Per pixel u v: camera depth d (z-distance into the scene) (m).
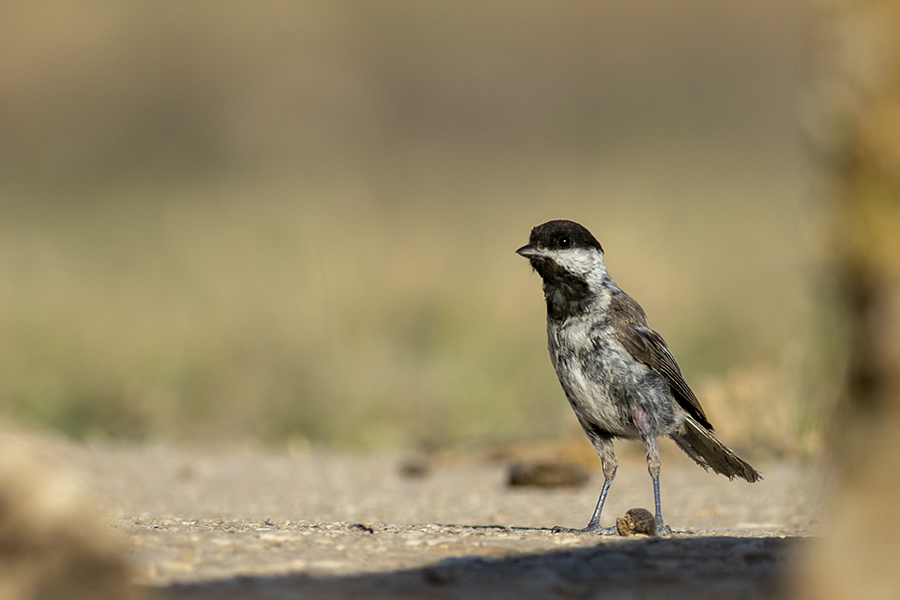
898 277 4.48
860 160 4.50
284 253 20.41
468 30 45.78
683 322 17.72
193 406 15.64
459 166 35.16
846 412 4.69
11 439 5.06
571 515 9.52
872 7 4.45
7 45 41.03
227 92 40.56
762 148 33.66
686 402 8.29
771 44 44.00
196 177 33.16
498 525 8.92
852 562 4.50
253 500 10.32
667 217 23.61
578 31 45.78
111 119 38.81
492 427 14.91
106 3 43.50
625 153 34.94
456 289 19.23
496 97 41.81
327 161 35.47
